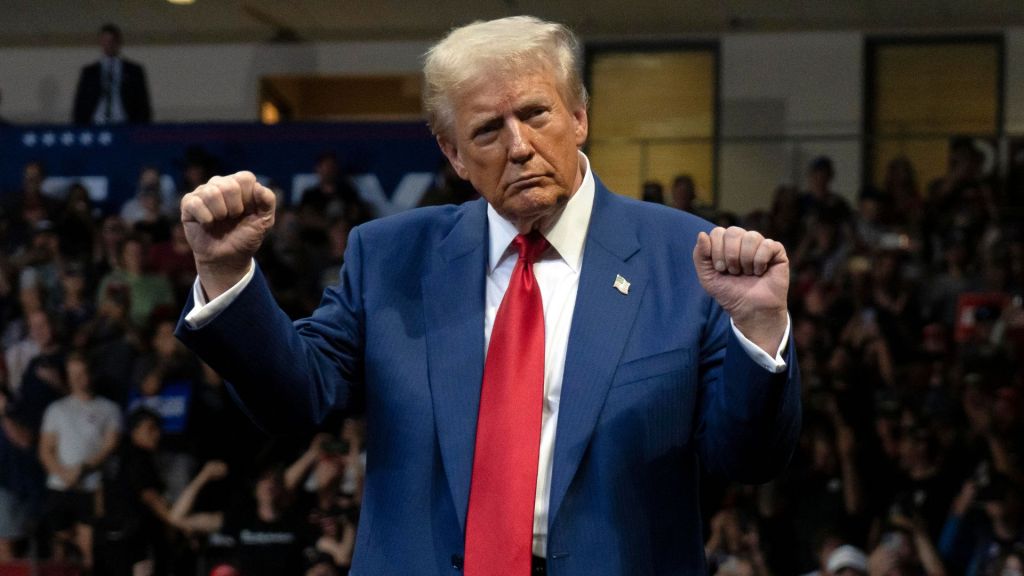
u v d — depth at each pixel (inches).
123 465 315.9
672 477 83.5
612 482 81.3
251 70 550.9
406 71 547.8
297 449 312.0
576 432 81.3
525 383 82.6
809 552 292.4
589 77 540.4
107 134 443.8
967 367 336.5
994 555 280.5
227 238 79.3
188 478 321.7
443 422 82.9
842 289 380.5
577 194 87.4
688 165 472.4
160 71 553.0
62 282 404.5
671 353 83.4
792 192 421.1
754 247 77.7
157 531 311.1
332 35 550.6
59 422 336.5
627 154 474.9
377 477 84.9
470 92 82.2
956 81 517.0
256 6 530.3
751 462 81.4
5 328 391.9
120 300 379.6
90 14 538.9
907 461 302.0
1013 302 368.5
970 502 288.2
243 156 436.5
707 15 526.0
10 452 337.4
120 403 341.4
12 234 430.0
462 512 81.2
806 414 315.0
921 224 415.8
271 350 81.2
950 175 439.8
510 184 82.0
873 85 522.6
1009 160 441.4
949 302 388.8
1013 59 513.3
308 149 434.0
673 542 83.1
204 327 79.9
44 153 444.8
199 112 552.7
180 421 326.6
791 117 526.9
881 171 470.0
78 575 311.4
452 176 415.2
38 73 551.5
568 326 84.8
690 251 87.1
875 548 292.8
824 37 524.1
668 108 534.6
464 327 85.4
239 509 297.0
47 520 328.2
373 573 83.6
